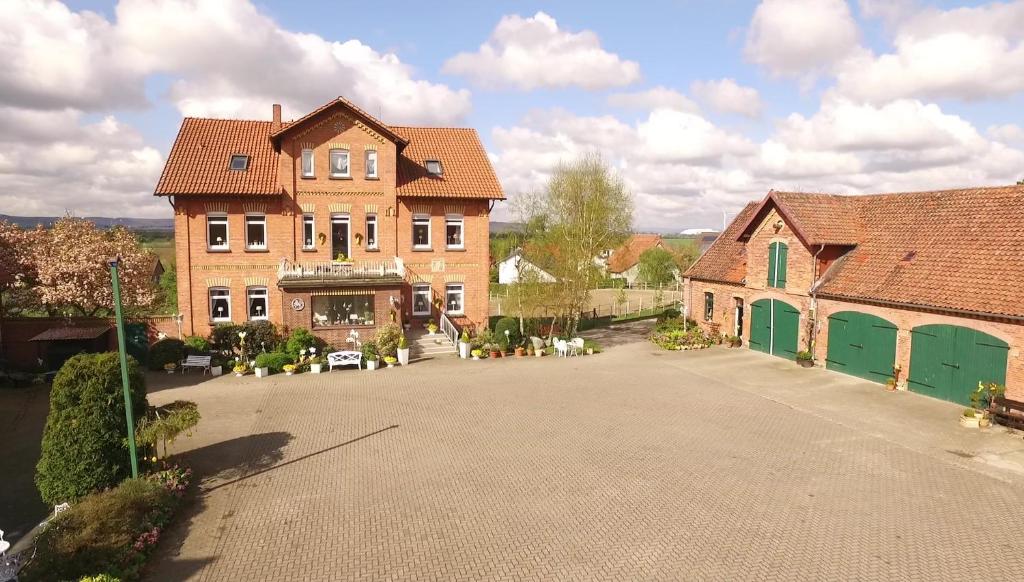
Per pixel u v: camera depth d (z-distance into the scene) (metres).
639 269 67.31
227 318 28.44
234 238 28.03
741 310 31.05
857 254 24.77
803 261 25.75
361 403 20.38
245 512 12.48
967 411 17.75
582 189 33.94
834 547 10.94
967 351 19.19
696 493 13.20
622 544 11.05
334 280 27.50
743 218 34.59
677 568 10.27
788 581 9.89
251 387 22.62
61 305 27.62
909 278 21.69
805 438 16.75
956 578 9.98
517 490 13.38
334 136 28.86
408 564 10.44
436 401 20.59
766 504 12.66
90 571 9.81
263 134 30.47
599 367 26.17
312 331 27.31
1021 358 17.61
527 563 10.43
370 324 28.22
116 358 13.26
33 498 13.75
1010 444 16.19
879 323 22.33
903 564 10.39
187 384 23.16
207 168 27.97
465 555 10.71
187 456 15.55
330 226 29.19
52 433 12.47
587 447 16.08
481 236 31.31
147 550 10.80
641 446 16.14
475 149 33.34
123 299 27.12
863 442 16.39
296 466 14.88
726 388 22.23
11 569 10.07
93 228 30.81
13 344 26.17
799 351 26.06
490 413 19.19
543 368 25.97
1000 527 11.67
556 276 33.75
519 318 34.69
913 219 23.95
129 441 12.74
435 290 30.98
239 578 10.10
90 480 12.48
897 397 20.62
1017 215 20.45
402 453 15.70
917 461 15.04
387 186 29.58
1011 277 18.70
